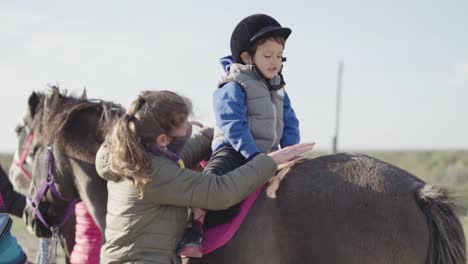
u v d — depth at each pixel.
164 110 3.47
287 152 3.59
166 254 3.47
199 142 4.19
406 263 3.14
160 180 3.43
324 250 3.26
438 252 3.15
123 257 3.46
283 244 3.36
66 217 4.85
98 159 3.63
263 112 3.80
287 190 3.43
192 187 3.42
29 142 5.37
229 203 3.44
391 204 3.21
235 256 3.48
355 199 3.27
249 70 3.84
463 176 22.98
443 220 3.17
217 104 3.77
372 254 3.18
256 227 3.44
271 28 3.81
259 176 3.46
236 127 3.66
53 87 4.64
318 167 3.48
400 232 3.16
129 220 3.46
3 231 3.90
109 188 3.64
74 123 4.47
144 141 3.47
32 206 4.75
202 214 3.61
